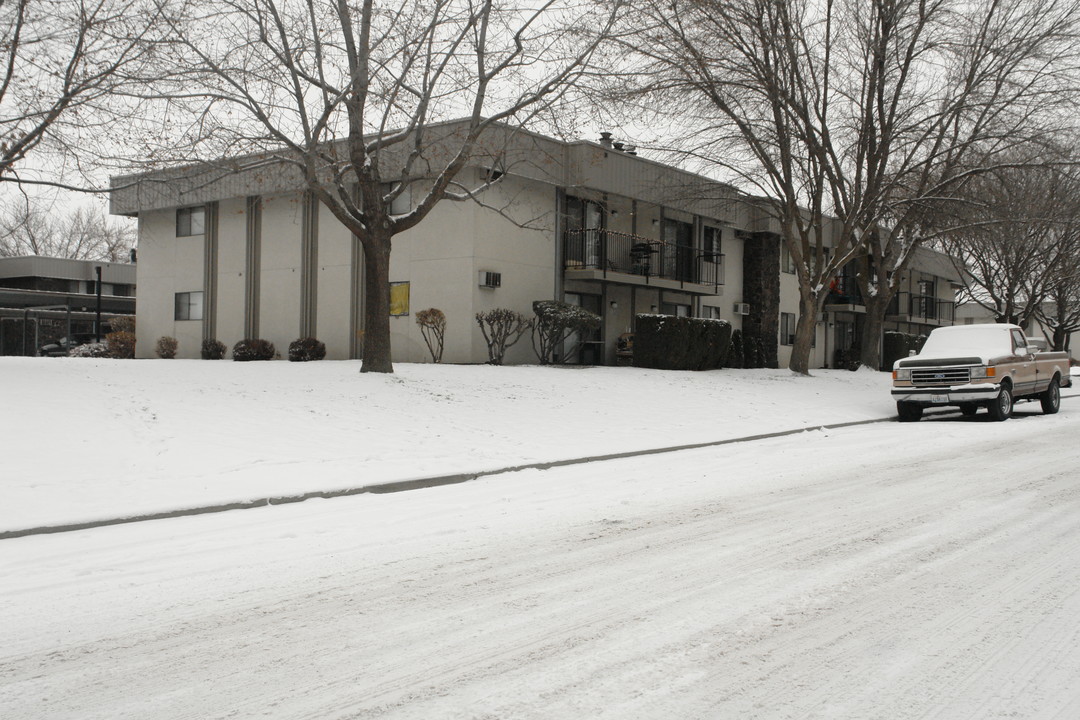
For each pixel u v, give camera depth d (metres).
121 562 6.32
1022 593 5.26
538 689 3.77
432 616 4.88
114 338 33.62
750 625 4.66
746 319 34.16
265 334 28.78
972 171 25.25
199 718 3.50
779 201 27.64
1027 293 39.41
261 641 4.48
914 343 43.34
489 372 20.23
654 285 27.59
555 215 25.84
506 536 7.09
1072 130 24.39
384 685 3.84
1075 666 4.05
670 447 13.69
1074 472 10.37
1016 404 24.38
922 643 4.37
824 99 25.95
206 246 30.48
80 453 9.83
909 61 24.53
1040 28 24.31
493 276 23.78
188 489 8.88
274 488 9.10
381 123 17.02
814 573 5.76
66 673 4.04
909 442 14.12
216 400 13.57
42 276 43.09
